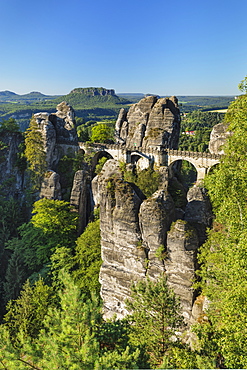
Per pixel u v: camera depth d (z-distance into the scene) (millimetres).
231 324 18094
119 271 36406
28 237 53688
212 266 28047
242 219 23984
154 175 59219
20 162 71562
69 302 18875
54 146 72062
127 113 76875
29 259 51094
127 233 35188
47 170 67062
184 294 31484
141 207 34125
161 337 21359
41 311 33812
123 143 73688
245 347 17438
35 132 66188
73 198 58625
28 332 31750
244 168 25766
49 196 63344
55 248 50094
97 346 17266
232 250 21812
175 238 32000
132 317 23641
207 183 35344
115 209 35844
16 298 47500
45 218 52094
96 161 73625
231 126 30938
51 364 16750
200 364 17781
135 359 17328
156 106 70188
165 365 17078
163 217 32906
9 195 69125
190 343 25781
